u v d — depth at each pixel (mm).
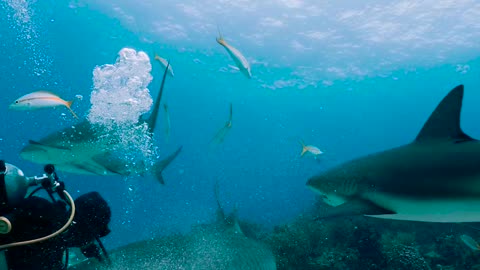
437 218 2582
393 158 2873
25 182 2725
